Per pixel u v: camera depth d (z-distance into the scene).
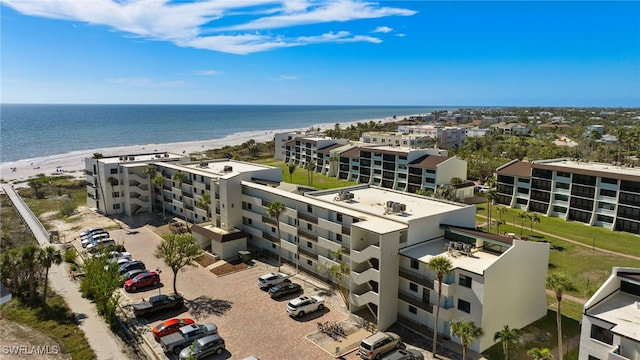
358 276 50.84
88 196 110.50
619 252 80.75
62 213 103.38
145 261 71.88
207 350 43.22
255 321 51.44
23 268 55.75
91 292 54.16
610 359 32.75
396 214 55.94
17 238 83.56
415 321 50.16
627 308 37.22
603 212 98.62
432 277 48.03
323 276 63.44
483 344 44.88
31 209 108.75
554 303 57.81
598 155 175.00
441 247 52.09
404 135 187.88
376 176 142.88
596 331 35.88
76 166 182.50
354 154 151.88
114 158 110.50
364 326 50.28
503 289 46.16
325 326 49.88
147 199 103.19
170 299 54.28
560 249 82.31
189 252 57.94
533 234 92.00
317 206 60.72
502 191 119.12
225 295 58.78
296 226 66.75
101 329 50.00
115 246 75.88
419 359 42.75
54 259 57.34
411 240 51.53
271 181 80.75
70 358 43.94
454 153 186.38
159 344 46.59
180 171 94.69
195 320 51.62
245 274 66.19
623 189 94.88
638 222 92.50
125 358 44.06
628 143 186.00
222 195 76.81
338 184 145.50
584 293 61.62
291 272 66.88
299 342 46.81
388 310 50.16
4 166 181.62
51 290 60.31
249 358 41.34
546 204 110.12
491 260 48.00
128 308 55.03
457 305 46.53
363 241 53.22
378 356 43.56
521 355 44.72
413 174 129.88
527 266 49.03
